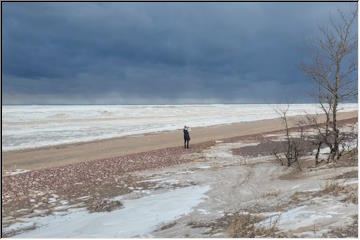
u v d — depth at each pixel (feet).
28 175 65.16
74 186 54.44
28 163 86.99
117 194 48.39
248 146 98.48
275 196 39.47
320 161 58.59
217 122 213.05
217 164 69.92
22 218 38.88
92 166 73.67
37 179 60.85
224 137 133.39
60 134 152.97
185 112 298.15
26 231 34.19
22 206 43.86
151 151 98.58
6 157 97.91
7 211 41.81
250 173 57.06
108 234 30.66
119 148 111.14
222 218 32.71
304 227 25.57
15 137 141.28
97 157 92.43
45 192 51.01
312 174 49.16
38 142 129.80
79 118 224.94
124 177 60.18
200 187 49.60
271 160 68.13
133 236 29.53
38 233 32.86
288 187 43.39
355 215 26.78
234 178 54.13
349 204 30.01
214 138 131.54
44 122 195.11
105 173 64.80
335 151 57.72
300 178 48.47
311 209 30.25
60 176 63.00
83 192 50.31
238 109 343.87
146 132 163.32
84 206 42.91
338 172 46.03
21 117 212.84
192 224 31.91
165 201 42.39
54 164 83.51
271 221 28.48
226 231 27.89
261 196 40.91
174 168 67.72
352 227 24.26
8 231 34.30
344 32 55.26
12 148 116.06
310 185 41.55
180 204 40.55
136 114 267.18
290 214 29.78
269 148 90.48
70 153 102.83
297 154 60.59
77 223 35.65
